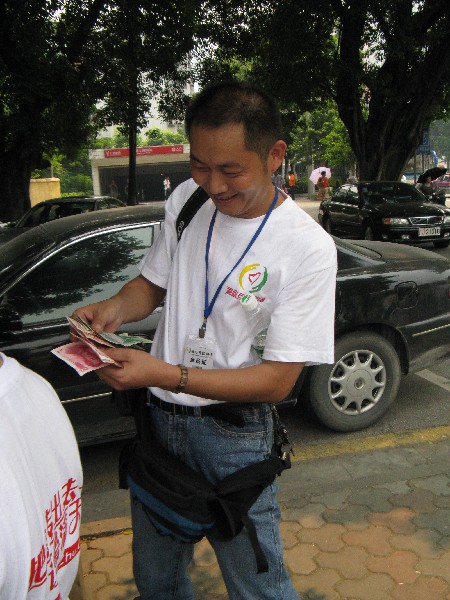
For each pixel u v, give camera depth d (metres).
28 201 14.39
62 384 3.15
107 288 3.34
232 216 1.47
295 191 40.38
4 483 0.84
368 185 12.49
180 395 1.52
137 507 1.68
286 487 3.00
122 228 3.46
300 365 1.48
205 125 1.31
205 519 1.47
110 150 41.69
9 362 1.03
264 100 1.35
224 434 1.52
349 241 4.30
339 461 3.28
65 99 12.98
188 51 14.09
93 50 13.20
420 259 3.90
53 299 3.23
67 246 3.33
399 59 14.95
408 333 3.71
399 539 2.54
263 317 1.49
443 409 4.00
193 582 2.35
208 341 1.51
